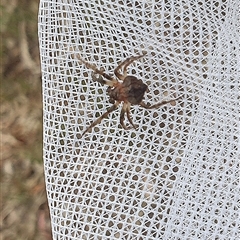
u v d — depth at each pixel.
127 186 0.14
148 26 0.14
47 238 0.19
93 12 0.14
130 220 0.14
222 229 0.13
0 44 0.19
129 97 0.13
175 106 0.14
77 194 0.14
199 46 0.14
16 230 0.19
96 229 0.14
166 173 0.14
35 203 0.19
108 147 0.14
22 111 0.19
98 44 0.14
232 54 0.14
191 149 0.14
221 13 0.14
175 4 0.14
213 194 0.13
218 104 0.14
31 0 0.18
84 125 0.14
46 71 0.14
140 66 0.14
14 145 0.19
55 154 0.14
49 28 0.14
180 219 0.13
